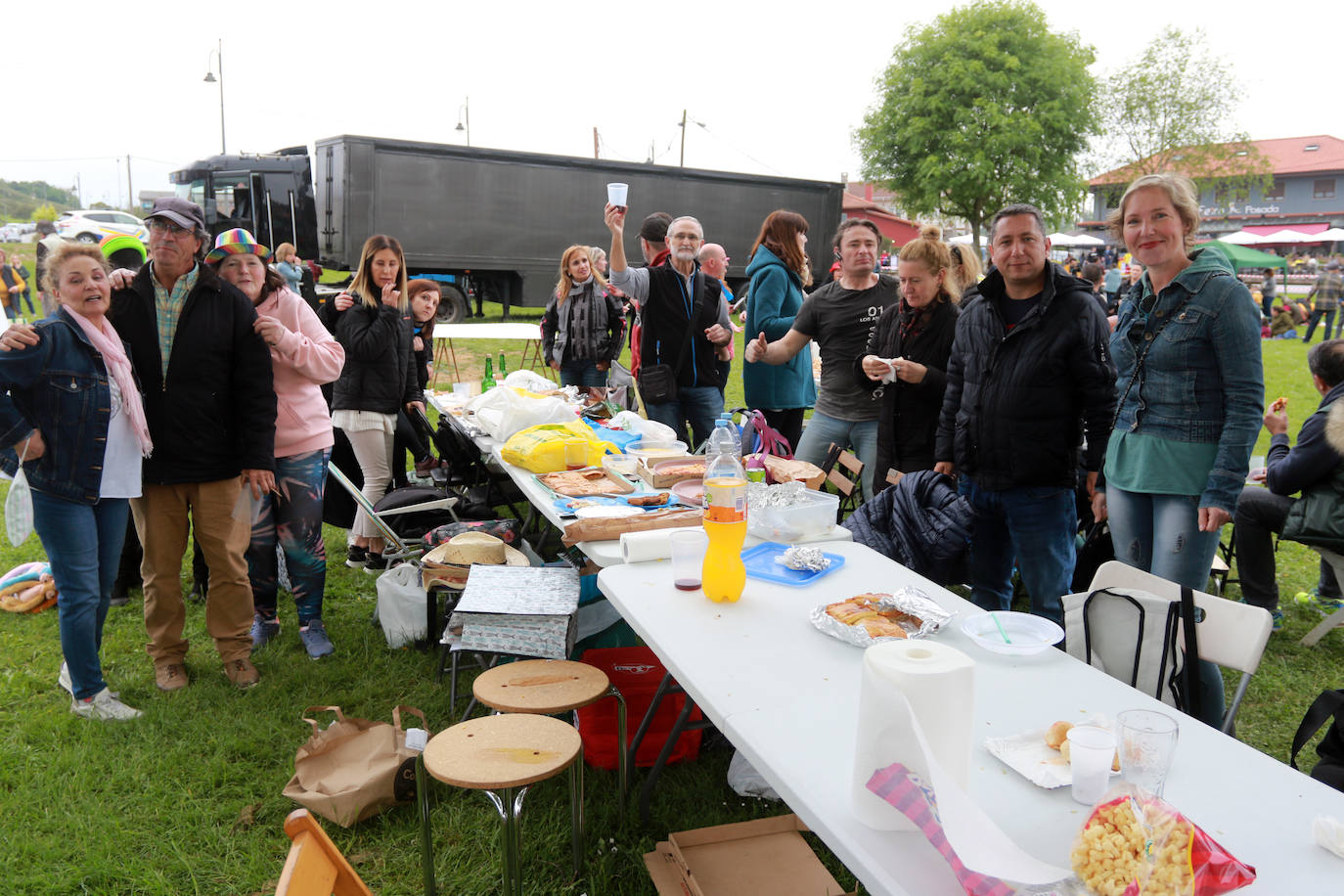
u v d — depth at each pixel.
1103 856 1.00
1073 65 24.97
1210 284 2.39
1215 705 2.13
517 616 2.54
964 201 25.73
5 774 2.59
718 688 1.59
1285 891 1.06
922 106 25.14
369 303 4.16
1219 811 1.22
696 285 4.72
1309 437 3.17
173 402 2.91
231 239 3.24
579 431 3.69
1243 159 26.77
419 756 1.93
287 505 3.41
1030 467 2.65
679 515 2.60
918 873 1.09
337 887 1.20
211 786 2.57
